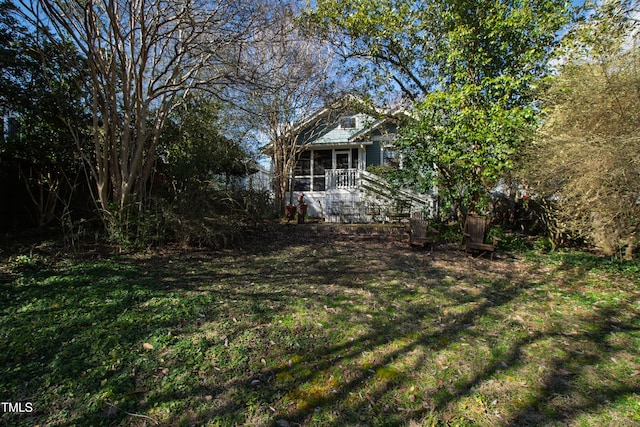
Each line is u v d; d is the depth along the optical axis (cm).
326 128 1547
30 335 307
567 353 323
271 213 1253
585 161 552
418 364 300
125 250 641
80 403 232
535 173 688
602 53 607
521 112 646
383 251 780
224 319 370
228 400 244
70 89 721
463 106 738
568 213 680
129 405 234
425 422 229
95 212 718
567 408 246
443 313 417
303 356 305
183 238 712
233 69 779
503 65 771
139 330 333
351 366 293
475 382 276
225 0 689
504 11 734
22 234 679
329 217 1327
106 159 673
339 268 615
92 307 374
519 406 248
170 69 930
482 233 771
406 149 841
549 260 707
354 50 916
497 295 491
